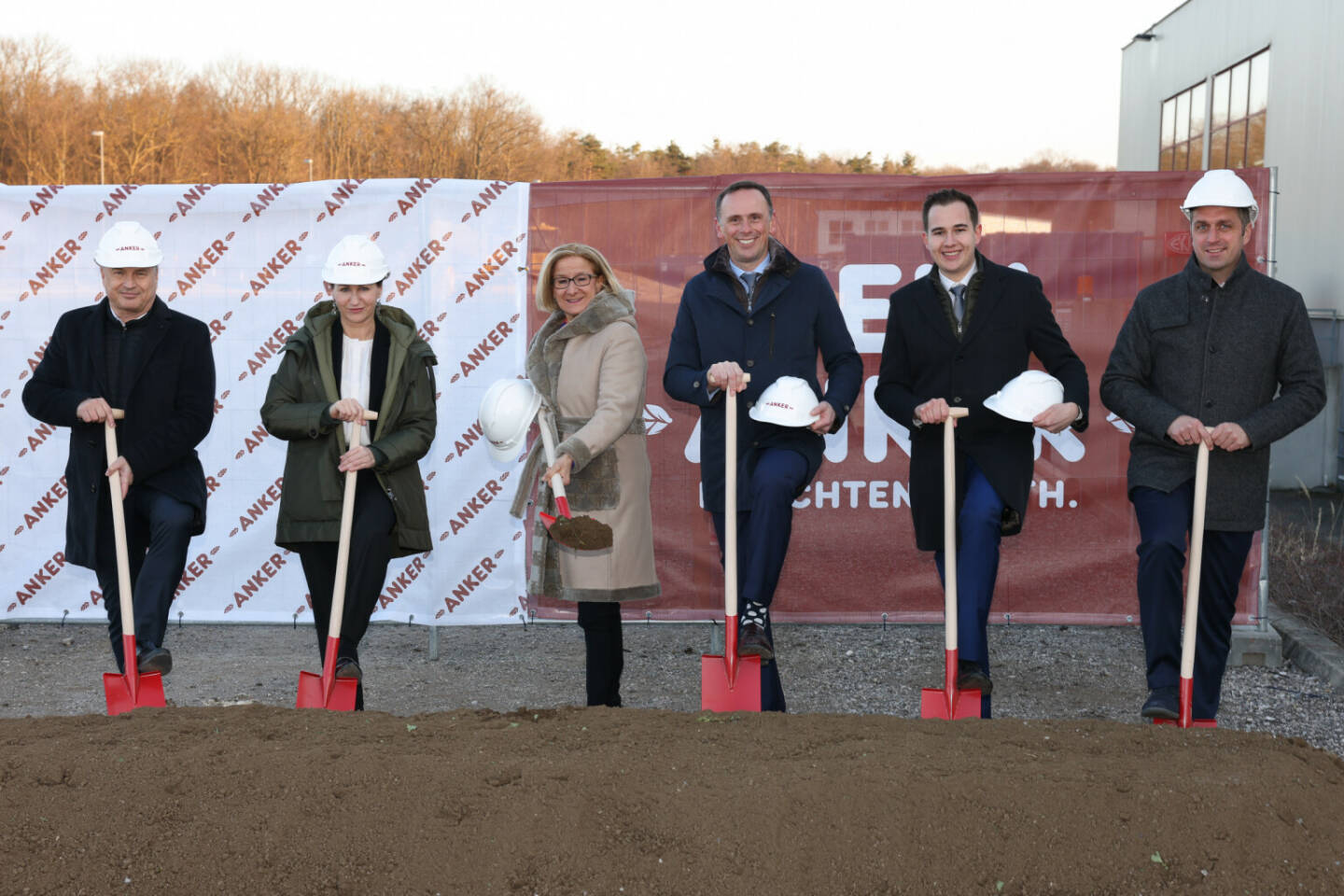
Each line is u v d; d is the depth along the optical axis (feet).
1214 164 52.75
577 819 8.90
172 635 20.62
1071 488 19.03
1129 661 18.78
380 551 13.65
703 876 8.50
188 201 19.40
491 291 19.07
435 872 8.60
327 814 9.08
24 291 19.67
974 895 8.46
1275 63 44.98
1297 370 12.98
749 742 10.25
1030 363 18.72
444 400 19.15
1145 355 13.51
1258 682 17.52
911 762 9.58
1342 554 24.32
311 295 19.40
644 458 14.16
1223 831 8.82
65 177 189.16
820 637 20.15
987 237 18.69
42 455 19.90
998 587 19.20
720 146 225.35
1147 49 63.36
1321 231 40.34
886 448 19.03
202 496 14.38
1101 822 8.84
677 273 18.84
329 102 205.98
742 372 12.89
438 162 200.64
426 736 10.50
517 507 14.47
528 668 18.65
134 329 14.12
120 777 9.50
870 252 18.72
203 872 8.75
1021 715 16.05
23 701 16.79
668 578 19.16
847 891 8.44
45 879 8.76
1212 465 13.16
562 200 18.90
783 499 13.26
